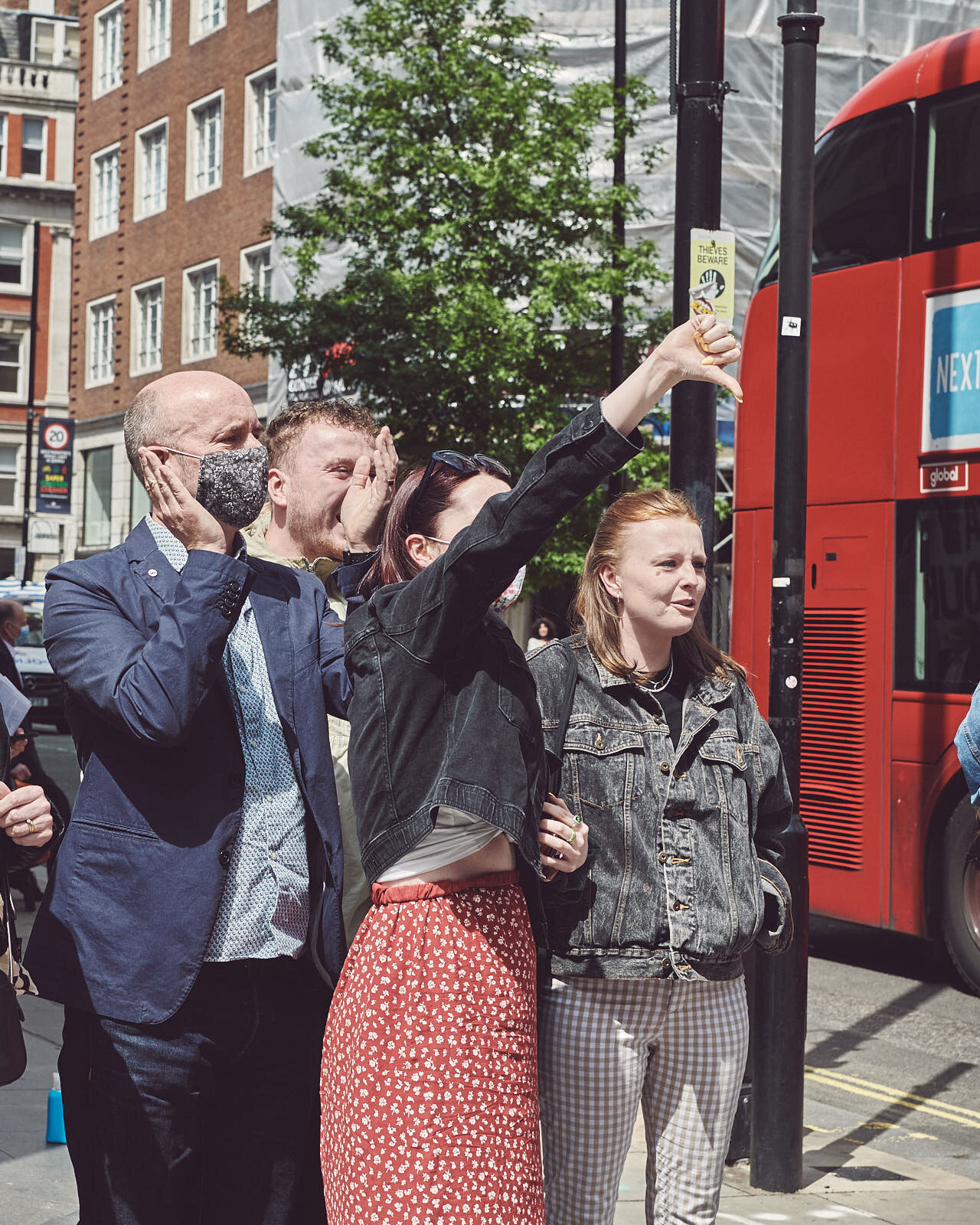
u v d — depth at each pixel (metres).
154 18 33.44
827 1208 4.33
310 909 2.70
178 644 2.43
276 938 2.64
